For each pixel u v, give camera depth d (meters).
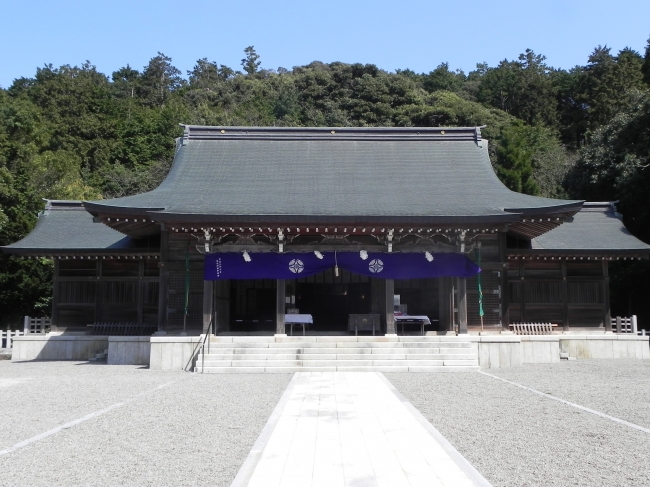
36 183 40.25
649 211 35.22
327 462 8.17
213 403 13.46
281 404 12.97
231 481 7.50
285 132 29.75
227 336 22.50
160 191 24.36
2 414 12.38
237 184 25.44
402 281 28.34
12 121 42.69
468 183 25.86
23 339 26.34
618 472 7.90
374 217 21.16
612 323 28.34
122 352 23.56
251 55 128.25
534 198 23.91
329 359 20.59
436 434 9.91
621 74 71.12
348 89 89.62
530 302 26.62
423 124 79.00
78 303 26.78
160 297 22.72
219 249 22.42
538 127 71.00
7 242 36.09
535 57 101.81
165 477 7.70
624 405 13.23
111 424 11.15
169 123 71.38
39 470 8.10
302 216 21.02
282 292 22.38
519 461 8.44
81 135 68.25
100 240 27.05
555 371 20.25
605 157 38.00
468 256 23.38
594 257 26.12
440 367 20.06
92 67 105.69
